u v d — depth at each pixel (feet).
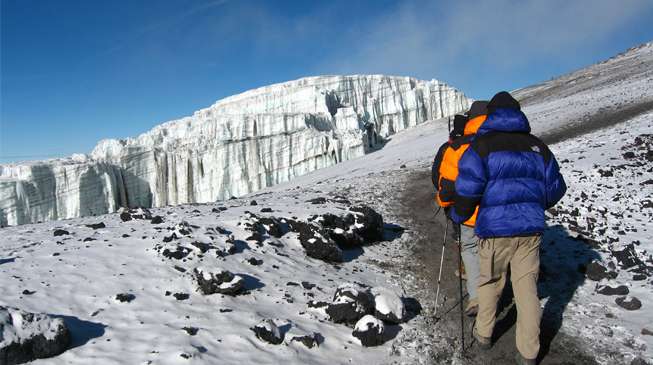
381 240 28.48
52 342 12.42
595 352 13.69
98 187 164.04
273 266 21.16
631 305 16.21
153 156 187.62
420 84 256.52
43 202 153.38
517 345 13.03
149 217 28.76
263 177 185.78
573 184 35.65
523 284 13.04
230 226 24.84
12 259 19.29
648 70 120.37
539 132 73.15
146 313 15.38
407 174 57.98
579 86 148.77
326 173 125.39
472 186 13.16
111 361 12.30
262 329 13.99
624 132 51.72
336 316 15.94
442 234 29.25
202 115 244.83
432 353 14.21
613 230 25.54
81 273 17.99
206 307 16.21
